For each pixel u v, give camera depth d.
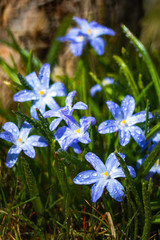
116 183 0.29
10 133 0.32
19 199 0.35
